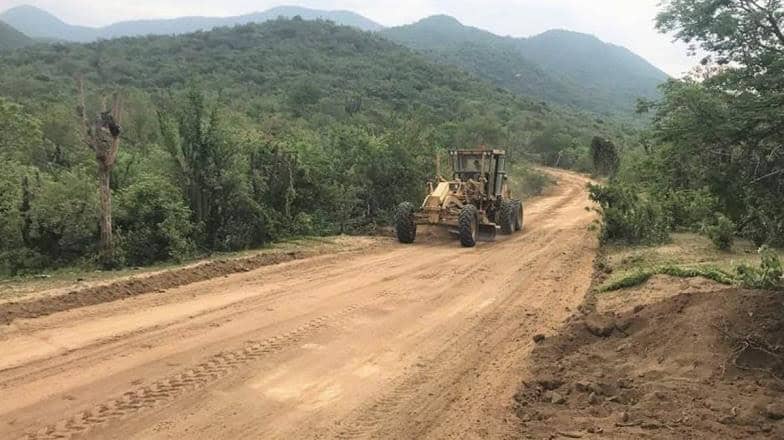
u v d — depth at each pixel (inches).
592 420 178.7
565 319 296.5
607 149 1798.7
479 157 617.6
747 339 213.3
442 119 2167.8
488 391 208.7
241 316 295.4
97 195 426.3
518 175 1286.9
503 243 553.9
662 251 441.7
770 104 232.2
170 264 419.5
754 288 255.1
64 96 1517.0
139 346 247.9
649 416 178.4
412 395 205.8
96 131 384.5
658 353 227.1
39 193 421.7
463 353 249.0
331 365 233.1
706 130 240.5
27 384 206.7
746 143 249.8
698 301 253.6
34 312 288.0
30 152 655.1
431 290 359.6
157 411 188.5
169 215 435.5
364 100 2500.0
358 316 301.0
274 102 2081.7
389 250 509.4
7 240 410.3
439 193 556.4
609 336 256.5
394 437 175.0
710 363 209.9
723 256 411.8
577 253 484.4
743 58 247.3
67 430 174.6
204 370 223.8
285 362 234.7
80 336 258.4
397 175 668.1
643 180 674.8
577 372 219.1
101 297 318.0
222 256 449.1
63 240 408.2
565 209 901.2
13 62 2738.7
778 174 255.6
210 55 3479.3
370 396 204.7
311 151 625.9
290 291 350.6
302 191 595.5
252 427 179.9
